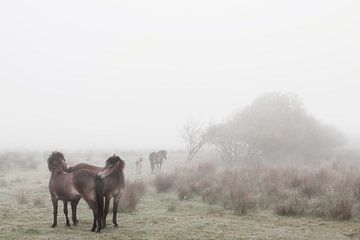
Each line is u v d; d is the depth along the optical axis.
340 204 11.62
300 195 13.97
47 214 11.62
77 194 9.49
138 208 12.77
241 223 10.59
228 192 14.52
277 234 9.48
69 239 8.78
